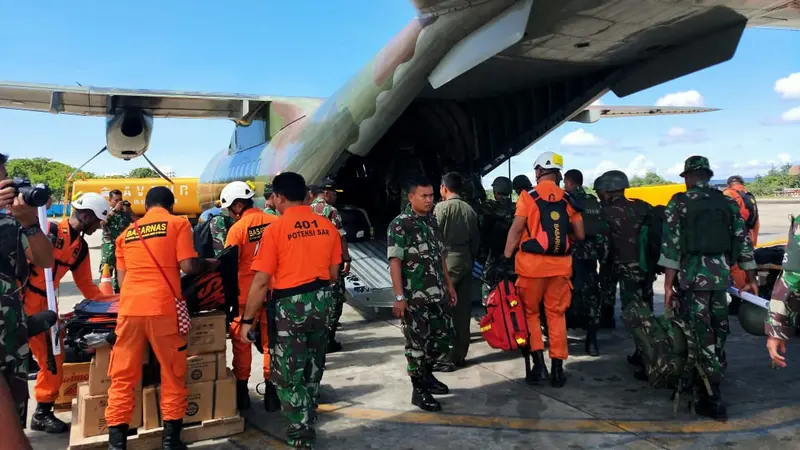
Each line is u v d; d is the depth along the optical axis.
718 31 4.92
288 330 3.00
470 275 4.59
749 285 3.52
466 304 4.56
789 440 3.11
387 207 8.85
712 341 3.39
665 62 5.51
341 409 3.74
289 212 3.10
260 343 3.78
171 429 3.04
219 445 3.21
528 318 4.14
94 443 3.02
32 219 2.58
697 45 5.18
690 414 3.54
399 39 5.34
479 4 4.52
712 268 3.38
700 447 3.04
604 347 5.20
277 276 3.04
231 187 3.87
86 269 3.84
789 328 2.42
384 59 5.51
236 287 3.56
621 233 4.59
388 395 3.99
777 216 23.14
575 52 5.53
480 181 7.65
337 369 4.63
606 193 4.63
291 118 7.73
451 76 5.03
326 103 6.42
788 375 4.26
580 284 4.86
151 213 3.07
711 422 3.40
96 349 3.13
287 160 6.86
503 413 3.61
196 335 3.31
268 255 2.99
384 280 6.27
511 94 7.61
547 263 3.94
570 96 6.72
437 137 8.62
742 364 4.56
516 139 7.61
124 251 3.01
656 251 4.55
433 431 3.34
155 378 3.33
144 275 2.94
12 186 2.35
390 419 3.55
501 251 5.32
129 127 9.04
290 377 3.02
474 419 3.52
